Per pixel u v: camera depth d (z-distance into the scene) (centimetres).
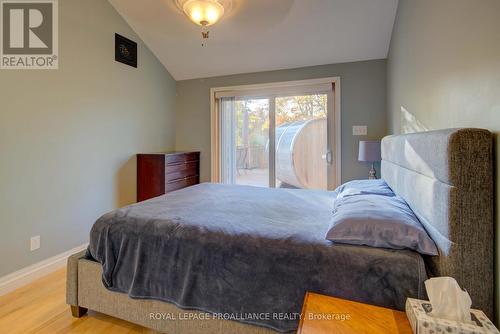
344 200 179
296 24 300
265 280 130
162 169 345
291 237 136
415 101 197
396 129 271
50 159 243
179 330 147
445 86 138
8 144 211
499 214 95
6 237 210
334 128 362
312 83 367
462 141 99
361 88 347
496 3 93
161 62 395
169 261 148
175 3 251
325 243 129
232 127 413
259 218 171
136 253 155
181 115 434
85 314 178
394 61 282
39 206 234
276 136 393
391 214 133
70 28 259
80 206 273
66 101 256
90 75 281
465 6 115
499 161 93
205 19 221
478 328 82
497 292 97
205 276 140
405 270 112
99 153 295
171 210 186
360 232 126
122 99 326
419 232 119
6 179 210
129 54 333
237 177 413
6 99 209
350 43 322
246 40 330
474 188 99
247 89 398
